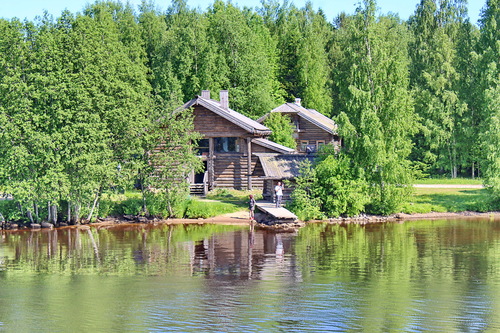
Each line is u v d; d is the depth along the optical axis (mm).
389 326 30391
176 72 108625
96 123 62531
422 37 120188
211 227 61781
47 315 32312
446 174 107312
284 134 96688
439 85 102125
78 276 41094
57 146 61438
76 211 64375
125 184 65062
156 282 39156
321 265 44156
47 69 61750
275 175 68062
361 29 71000
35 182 60406
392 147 69250
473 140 100000
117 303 34375
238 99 107875
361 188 68188
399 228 61688
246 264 44469
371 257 47000
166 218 66688
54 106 61281
